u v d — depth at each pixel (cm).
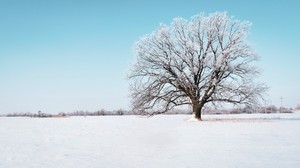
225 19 4072
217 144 1599
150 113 4166
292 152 1310
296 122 3631
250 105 3931
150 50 4112
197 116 4072
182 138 1906
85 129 2827
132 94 4103
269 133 2208
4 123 4172
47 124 3831
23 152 1386
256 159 1144
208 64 3972
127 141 1772
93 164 1073
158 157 1202
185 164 1057
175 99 4050
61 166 1048
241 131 2395
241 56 3975
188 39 4056
